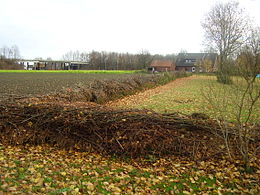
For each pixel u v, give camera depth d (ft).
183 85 86.69
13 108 19.74
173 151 17.11
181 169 15.39
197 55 257.55
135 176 14.32
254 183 13.64
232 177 14.28
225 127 16.10
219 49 101.45
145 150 17.15
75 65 280.72
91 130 17.98
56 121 18.56
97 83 43.06
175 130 17.42
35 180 12.62
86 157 16.88
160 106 38.34
